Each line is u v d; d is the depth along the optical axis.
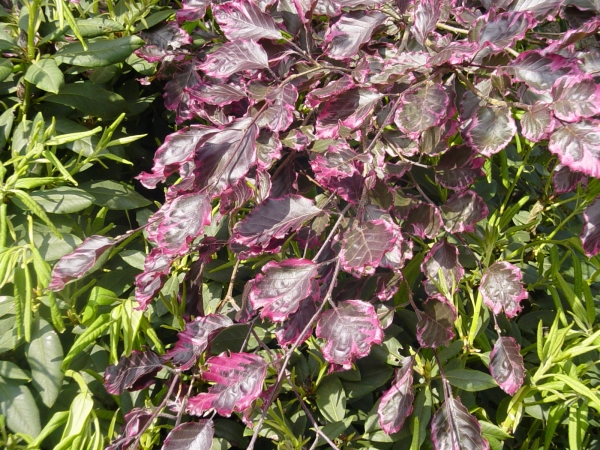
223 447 0.69
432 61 0.59
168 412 0.68
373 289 0.77
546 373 0.73
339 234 0.63
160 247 0.55
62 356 0.60
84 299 0.69
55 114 0.77
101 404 0.66
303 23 0.70
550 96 0.58
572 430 0.69
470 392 0.74
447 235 0.76
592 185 0.84
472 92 0.61
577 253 0.95
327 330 0.55
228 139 0.58
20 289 0.57
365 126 0.67
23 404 0.57
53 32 0.73
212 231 0.77
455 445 0.63
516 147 1.02
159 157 0.59
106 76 0.79
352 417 0.68
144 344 0.70
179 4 0.89
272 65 0.70
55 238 0.66
